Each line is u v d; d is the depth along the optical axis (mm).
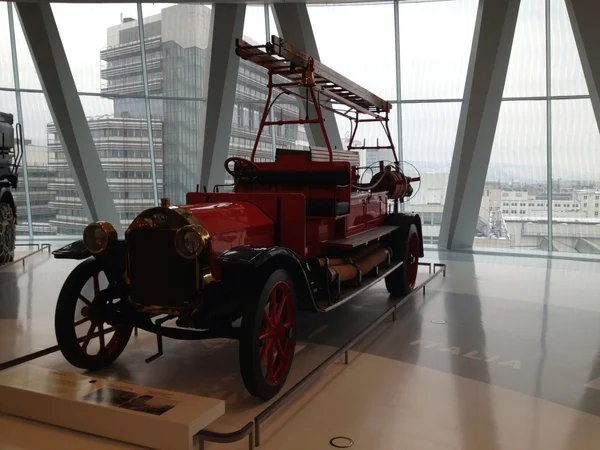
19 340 4262
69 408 2680
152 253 3109
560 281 6879
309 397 3178
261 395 2992
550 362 3822
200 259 3037
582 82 9453
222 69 9617
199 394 3197
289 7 9305
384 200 5785
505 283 6734
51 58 9609
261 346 3051
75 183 10805
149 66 10992
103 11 10695
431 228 10938
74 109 10125
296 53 3936
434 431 2760
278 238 3826
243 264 2797
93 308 3396
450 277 7148
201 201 4000
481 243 10734
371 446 2600
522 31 9641
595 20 7828
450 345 4203
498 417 2932
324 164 4309
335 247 4211
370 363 3783
